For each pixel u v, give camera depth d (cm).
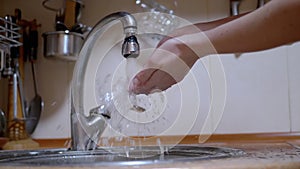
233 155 53
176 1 120
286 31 55
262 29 58
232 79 116
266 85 115
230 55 117
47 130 124
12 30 102
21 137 111
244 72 116
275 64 115
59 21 118
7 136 110
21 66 121
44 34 116
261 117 114
